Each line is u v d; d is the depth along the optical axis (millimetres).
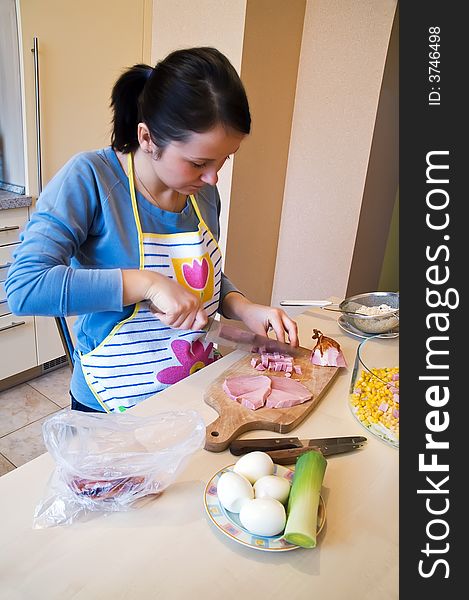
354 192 2320
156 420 786
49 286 864
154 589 598
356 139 2250
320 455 751
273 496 693
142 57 2287
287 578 626
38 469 764
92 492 685
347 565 650
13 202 1987
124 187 1026
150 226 1064
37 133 2004
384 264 3094
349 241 2402
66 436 723
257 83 2076
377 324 1284
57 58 1968
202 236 1146
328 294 2547
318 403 1004
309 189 2441
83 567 617
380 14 2035
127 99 961
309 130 2355
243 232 2312
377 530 708
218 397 957
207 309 1171
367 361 1138
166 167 926
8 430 2020
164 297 897
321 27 2193
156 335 1075
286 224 2568
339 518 723
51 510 682
